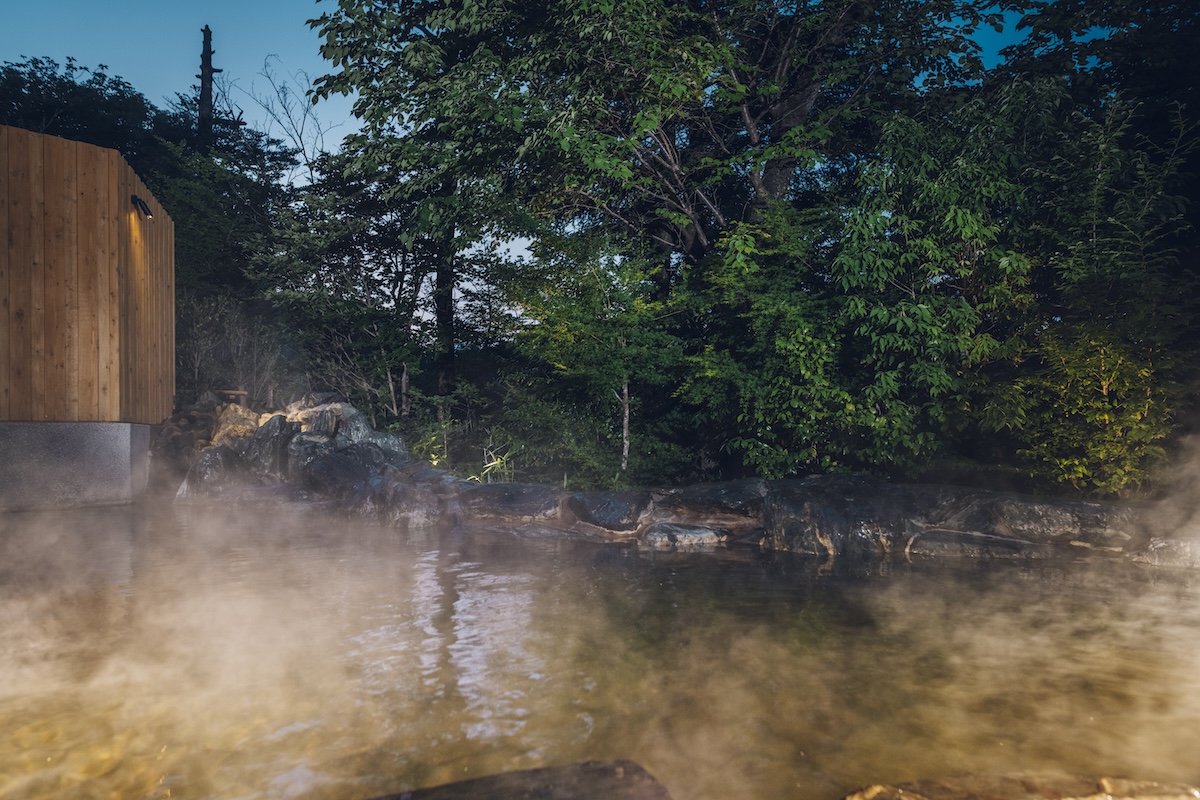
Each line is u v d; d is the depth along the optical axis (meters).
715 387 11.41
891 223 9.92
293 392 18.16
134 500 10.49
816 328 10.60
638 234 14.31
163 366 12.91
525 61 11.05
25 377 8.87
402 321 16.83
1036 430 8.92
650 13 10.90
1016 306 9.41
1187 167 10.65
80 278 9.29
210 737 3.06
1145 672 3.91
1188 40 11.08
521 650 4.20
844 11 12.55
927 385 9.68
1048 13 12.05
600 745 3.00
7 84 26.48
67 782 2.69
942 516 7.92
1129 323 8.23
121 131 28.38
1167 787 2.59
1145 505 7.67
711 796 2.62
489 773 2.75
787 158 13.12
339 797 2.56
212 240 19.80
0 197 8.69
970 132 9.92
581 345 11.80
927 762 2.88
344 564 6.68
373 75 12.64
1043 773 2.68
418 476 10.42
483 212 12.77
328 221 16.95
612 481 11.60
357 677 3.75
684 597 5.55
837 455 10.78
